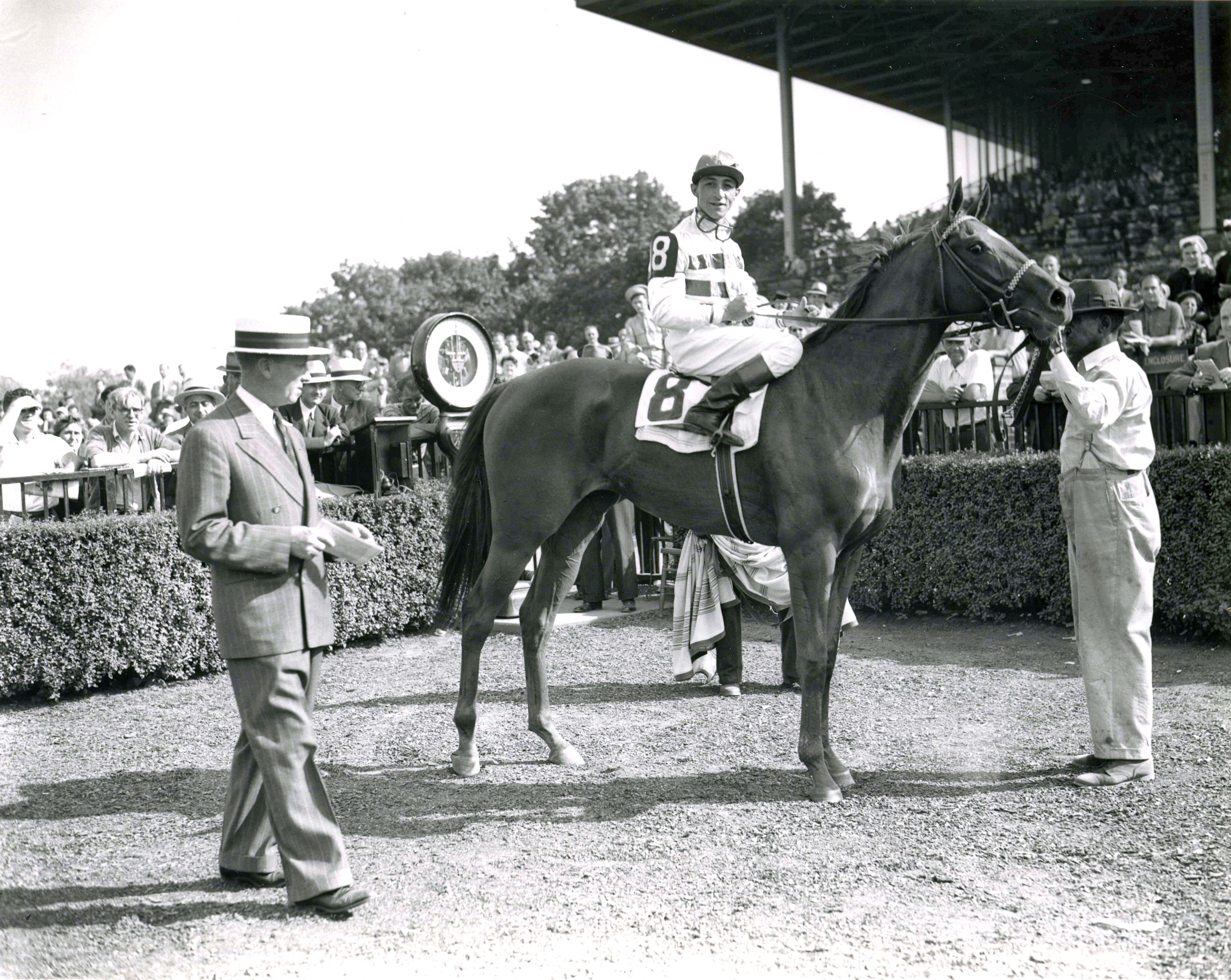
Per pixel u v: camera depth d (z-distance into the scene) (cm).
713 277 448
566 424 462
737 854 365
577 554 479
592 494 479
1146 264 1845
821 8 1917
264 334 335
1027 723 505
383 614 736
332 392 809
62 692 625
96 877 361
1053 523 689
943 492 738
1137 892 325
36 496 726
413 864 365
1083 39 1816
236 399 339
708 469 438
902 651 662
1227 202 1598
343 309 4784
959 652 652
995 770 442
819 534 421
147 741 527
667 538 809
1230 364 759
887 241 439
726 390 426
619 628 764
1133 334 857
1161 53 1794
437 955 298
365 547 340
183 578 645
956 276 418
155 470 693
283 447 344
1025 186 1950
